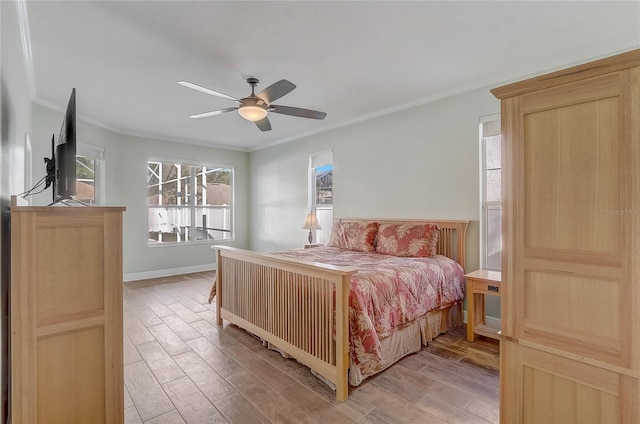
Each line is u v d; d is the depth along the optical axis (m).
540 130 1.18
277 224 6.03
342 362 1.99
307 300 2.30
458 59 2.72
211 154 6.18
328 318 2.12
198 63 2.75
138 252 5.27
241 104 2.79
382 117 4.18
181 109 3.98
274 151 6.06
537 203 1.19
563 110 1.13
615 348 1.03
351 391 2.09
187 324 3.29
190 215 6.00
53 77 2.99
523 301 1.23
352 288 2.15
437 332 2.96
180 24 2.17
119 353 1.55
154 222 5.54
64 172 1.66
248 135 5.45
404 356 2.56
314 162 5.31
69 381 1.43
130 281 5.16
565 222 1.13
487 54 2.63
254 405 1.94
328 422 1.79
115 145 4.91
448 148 3.53
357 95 3.57
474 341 2.90
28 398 1.34
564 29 2.26
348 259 3.18
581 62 2.68
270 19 2.12
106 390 1.51
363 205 4.44
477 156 3.31
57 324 1.40
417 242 3.36
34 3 1.92
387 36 2.34
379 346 2.05
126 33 2.27
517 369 1.25
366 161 4.39
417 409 1.90
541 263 1.18
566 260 1.13
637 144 0.98
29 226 1.34
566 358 1.13
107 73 2.92
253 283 2.88
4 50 1.55
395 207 4.05
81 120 4.27
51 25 2.15
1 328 1.37
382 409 1.90
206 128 4.95
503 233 1.29
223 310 3.28
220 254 3.33
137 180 5.24
